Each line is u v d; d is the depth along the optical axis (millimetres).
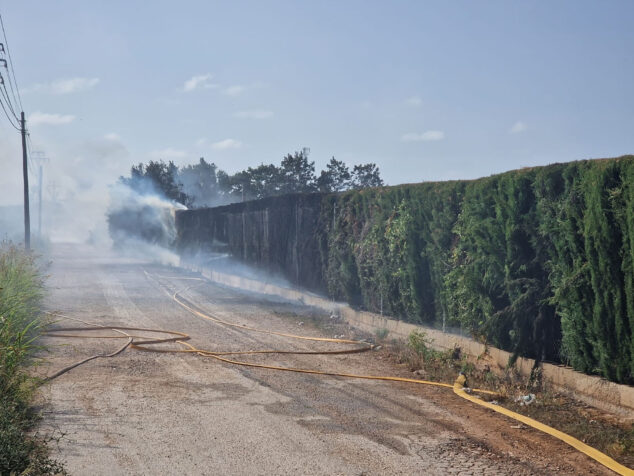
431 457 6293
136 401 8156
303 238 20922
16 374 7547
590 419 7820
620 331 7941
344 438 6848
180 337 13438
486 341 10391
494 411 8180
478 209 10844
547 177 9172
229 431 6988
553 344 9414
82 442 6426
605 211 8070
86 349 11844
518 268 9828
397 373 10547
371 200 15414
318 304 18859
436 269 12312
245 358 11477
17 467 5297
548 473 5934
